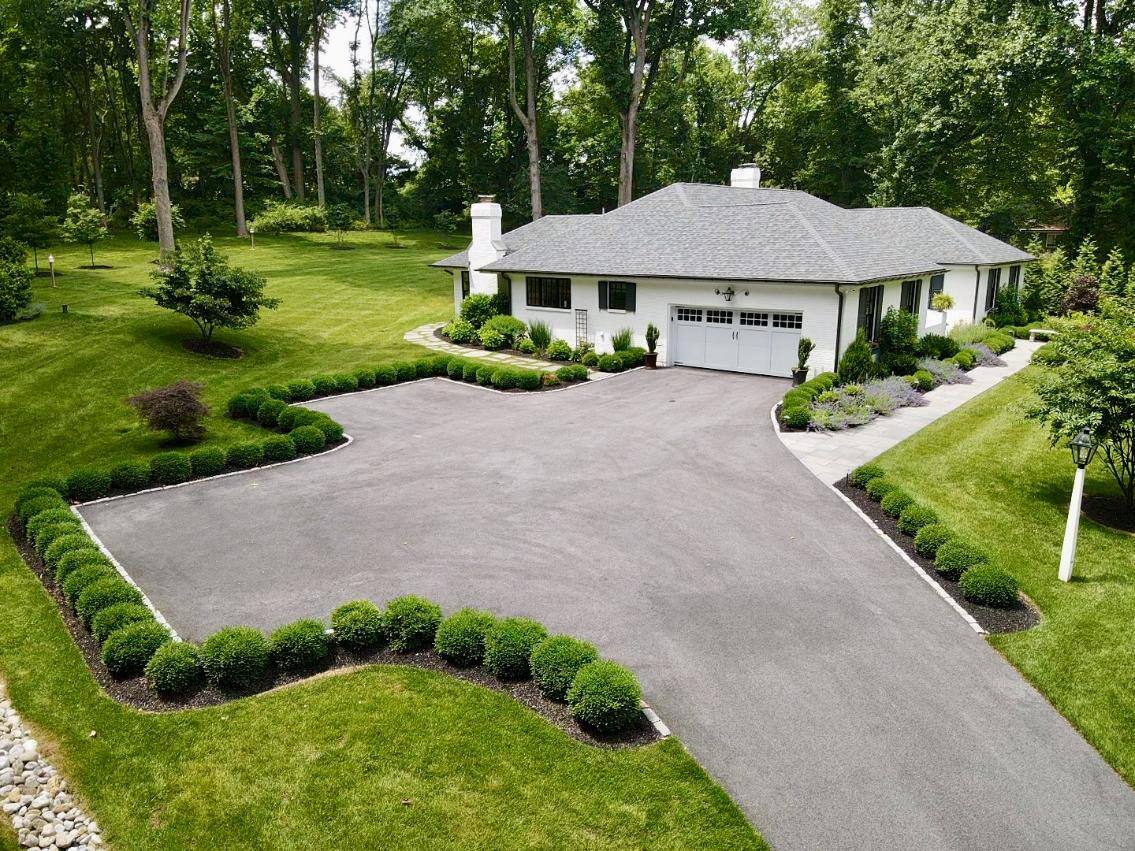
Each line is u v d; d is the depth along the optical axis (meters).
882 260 23.09
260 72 53.34
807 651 8.26
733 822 5.95
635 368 24.00
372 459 15.32
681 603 9.29
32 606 9.48
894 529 11.50
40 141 43.12
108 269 33.72
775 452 15.30
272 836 5.88
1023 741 6.86
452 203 65.38
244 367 22.23
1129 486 11.91
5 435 15.98
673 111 53.59
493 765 6.58
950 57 34.56
